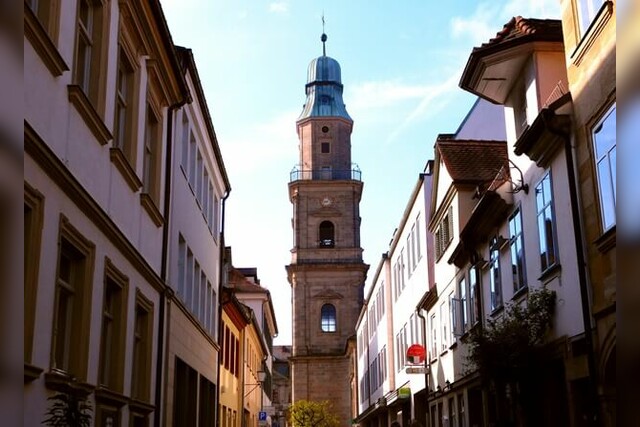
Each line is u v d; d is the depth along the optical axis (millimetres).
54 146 9148
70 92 9703
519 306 16188
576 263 13312
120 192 12773
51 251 8883
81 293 10477
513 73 17609
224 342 31484
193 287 21641
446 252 26359
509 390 16281
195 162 21812
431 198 28516
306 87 89000
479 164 24578
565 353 14016
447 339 26453
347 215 83062
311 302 81375
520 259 17406
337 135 85562
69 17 9766
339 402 78812
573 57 13398
